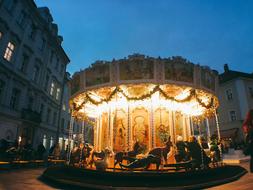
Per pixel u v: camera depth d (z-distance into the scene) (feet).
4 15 63.21
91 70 36.94
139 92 39.83
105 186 22.49
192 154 29.37
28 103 79.30
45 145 93.04
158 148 30.09
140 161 27.84
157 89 34.17
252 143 7.22
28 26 77.61
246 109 103.86
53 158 63.21
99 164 29.30
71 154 39.11
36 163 53.47
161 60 33.17
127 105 40.68
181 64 34.22
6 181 27.27
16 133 68.49
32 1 77.15
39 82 86.07
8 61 65.41
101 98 43.80
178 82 33.99
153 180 24.06
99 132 46.21
